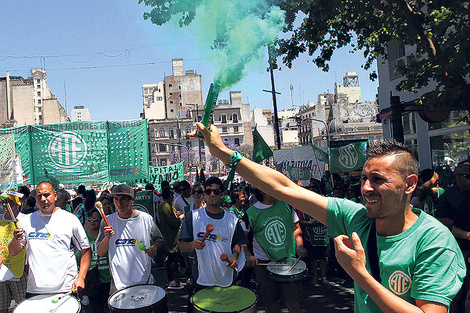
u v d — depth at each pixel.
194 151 75.81
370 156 1.62
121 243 3.89
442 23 6.17
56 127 9.47
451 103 7.15
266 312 4.32
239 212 6.79
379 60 13.62
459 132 10.41
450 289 1.41
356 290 1.75
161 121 78.25
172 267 6.79
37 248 3.62
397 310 1.36
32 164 9.38
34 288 3.58
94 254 4.50
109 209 5.88
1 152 9.16
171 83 89.00
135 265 3.87
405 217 1.59
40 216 3.73
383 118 13.20
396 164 1.53
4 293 4.39
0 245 3.64
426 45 6.46
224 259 3.56
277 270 4.15
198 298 3.31
